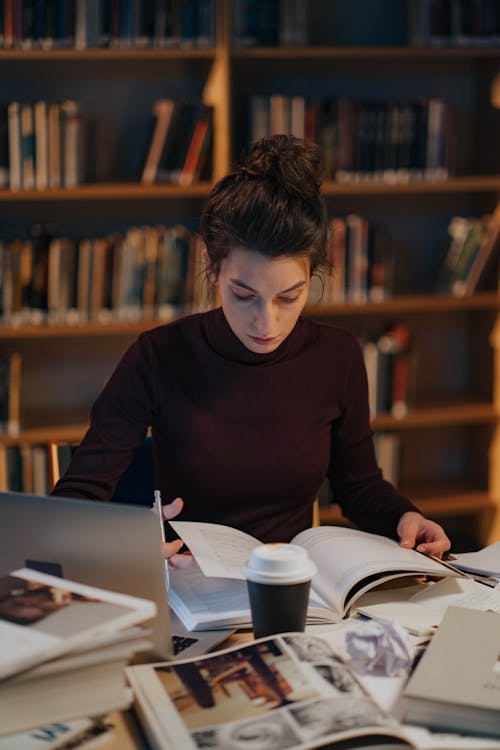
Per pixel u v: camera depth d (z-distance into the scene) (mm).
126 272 3396
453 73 3809
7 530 1194
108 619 1006
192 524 1501
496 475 3832
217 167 3402
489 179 3596
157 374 1799
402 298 3688
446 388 4027
